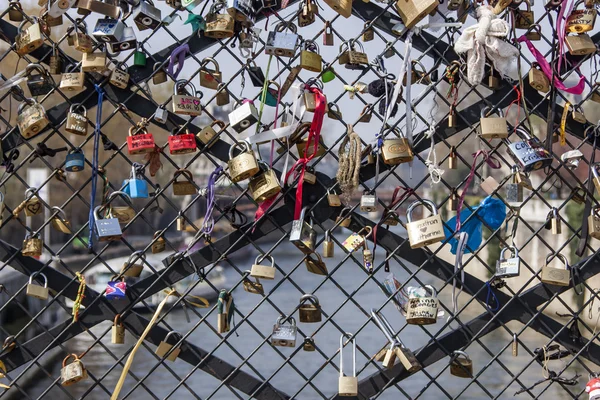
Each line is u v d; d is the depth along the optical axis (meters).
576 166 3.18
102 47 3.03
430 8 2.94
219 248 3.14
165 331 3.20
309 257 3.16
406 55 3.04
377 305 23.47
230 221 3.14
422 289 3.18
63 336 3.15
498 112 3.16
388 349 3.15
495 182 3.19
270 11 3.08
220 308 3.13
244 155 3.01
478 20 3.06
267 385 3.21
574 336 3.24
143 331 3.17
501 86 3.15
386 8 3.07
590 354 3.23
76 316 3.11
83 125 3.08
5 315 14.98
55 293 3.15
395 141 3.06
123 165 21.16
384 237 3.17
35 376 15.12
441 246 3.18
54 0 2.99
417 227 3.06
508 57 3.04
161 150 3.10
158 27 3.06
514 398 13.10
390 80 3.11
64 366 3.17
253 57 3.07
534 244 22.23
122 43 2.97
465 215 3.31
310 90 3.03
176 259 3.13
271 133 3.03
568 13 3.10
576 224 19.31
